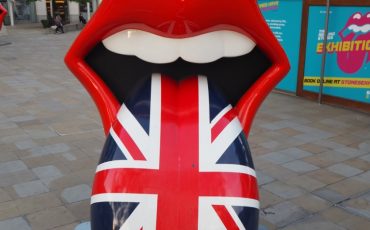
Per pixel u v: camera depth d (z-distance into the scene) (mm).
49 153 4816
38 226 3307
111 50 1771
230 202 1554
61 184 4039
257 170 4430
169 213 1534
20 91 7961
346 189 4039
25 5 30828
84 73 1845
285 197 3852
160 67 1900
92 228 1615
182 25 1558
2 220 3373
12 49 15047
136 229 1523
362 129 5871
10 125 5816
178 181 1562
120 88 1935
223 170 1590
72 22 31938
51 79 9219
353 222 3455
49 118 6176
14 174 4234
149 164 1580
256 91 1870
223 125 1682
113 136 1678
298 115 6508
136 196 1540
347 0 6504
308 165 4594
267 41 1756
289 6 7441
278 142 5301
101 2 1661
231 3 1547
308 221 3455
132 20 1616
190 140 1633
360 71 6609
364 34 6430
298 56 7492
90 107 6824
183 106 1734
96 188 1614
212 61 1758
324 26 6883
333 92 7055
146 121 1668
